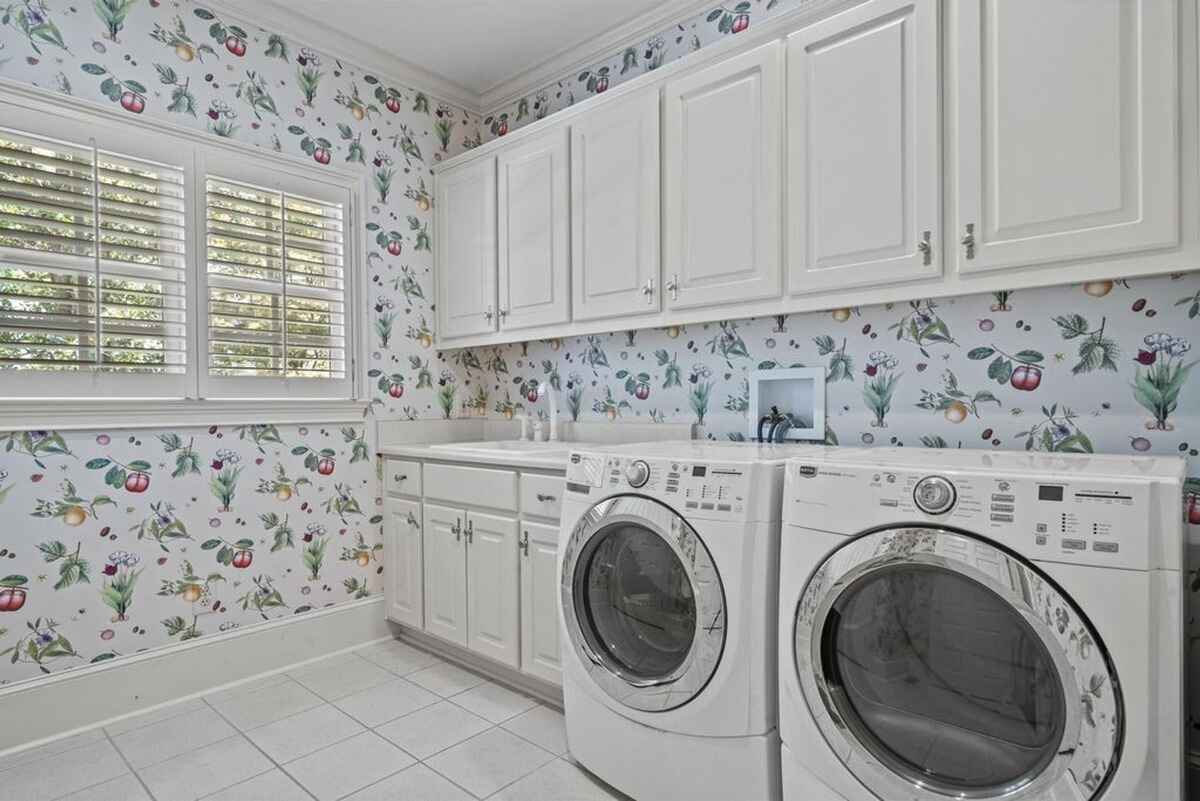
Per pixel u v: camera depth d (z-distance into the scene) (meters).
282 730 2.13
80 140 2.15
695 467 1.61
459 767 1.90
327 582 2.80
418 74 3.10
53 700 2.09
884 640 1.33
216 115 2.48
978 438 1.89
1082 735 1.09
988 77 1.60
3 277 2.02
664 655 1.69
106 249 2.21
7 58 2.03
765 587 1.51
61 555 2.13
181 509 2.39
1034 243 1.54
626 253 2.39
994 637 1.20
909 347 2.02
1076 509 1.11
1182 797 1.05
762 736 1.49
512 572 2.34
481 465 2.47
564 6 2.58
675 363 2.61
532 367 3.18
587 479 1.85
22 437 2.06
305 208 2.74
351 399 2.87
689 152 2.20
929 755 1.27
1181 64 1.37
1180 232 1.37
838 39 1.85
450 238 3.12
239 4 2.52
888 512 1.29
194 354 2.41
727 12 2.45
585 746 1.85
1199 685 1.55
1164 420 1.61
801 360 2.25
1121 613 1.06
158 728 2.15
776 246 1.99
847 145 1.83
